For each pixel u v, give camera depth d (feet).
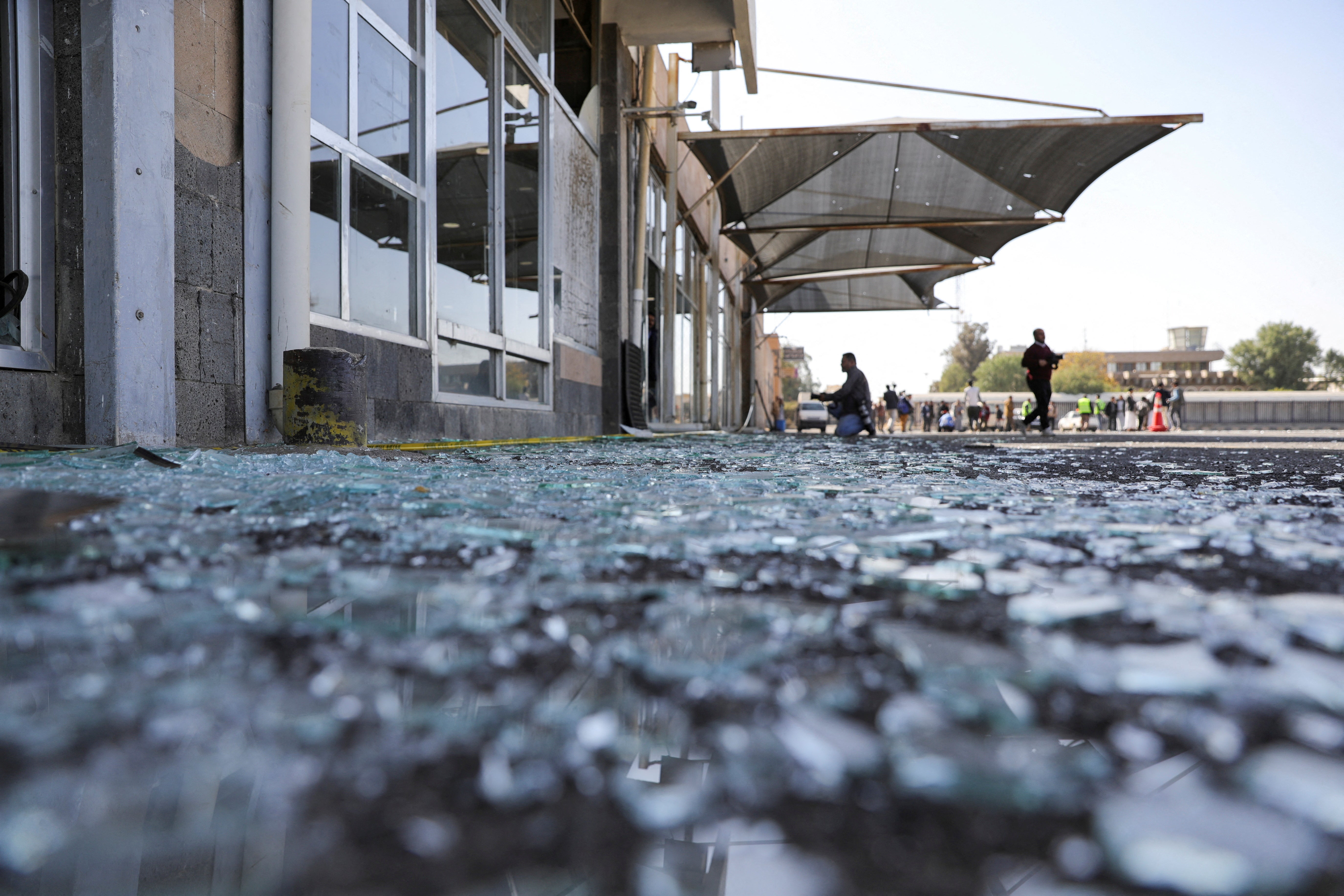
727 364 72.59
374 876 0.90
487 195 23.48
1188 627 2.11
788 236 59.21
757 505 5.18
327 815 1.06
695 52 37.01
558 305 29.09
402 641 1.89
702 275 58.65
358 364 14.11
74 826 0.99
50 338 11.28
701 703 1.50
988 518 4.58
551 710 1.45
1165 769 1.19
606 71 33.88
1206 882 0.86
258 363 13.85
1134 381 293.84
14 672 1.60
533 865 0.94
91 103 11.10
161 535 3.51
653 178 43.24
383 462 9.58
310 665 1.69
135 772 1.16
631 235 37.22
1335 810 1.03
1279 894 0.84
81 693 1.49
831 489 6.70
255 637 1.89
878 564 3.11
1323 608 2.33
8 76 10.78
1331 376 280.31
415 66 19.16
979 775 1.18
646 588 2.61
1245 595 2.55
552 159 28.12
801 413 108.88
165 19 11.82
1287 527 4.34
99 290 11.16
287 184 13.96
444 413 20.17
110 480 6.08
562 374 29.25
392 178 18.08
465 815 1.07
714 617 2.21
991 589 2.65
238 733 1.32
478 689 1.57
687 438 33.22
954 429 119.55
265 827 1.02
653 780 1.18
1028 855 0.94
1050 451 19.19
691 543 3.52
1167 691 1.58
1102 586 2.71
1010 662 1.77
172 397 12.02
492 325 23.89
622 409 34.37
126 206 11.20
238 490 5.40
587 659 1.78
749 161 43.29
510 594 2.48
